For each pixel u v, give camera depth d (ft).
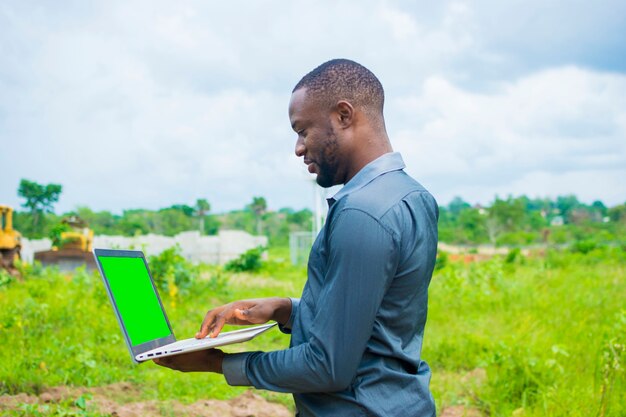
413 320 7.70
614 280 43.14
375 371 7.43
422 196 7.74
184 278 36.99
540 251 107.04
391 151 8.00
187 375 19.35
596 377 17.76
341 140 7.78
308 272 8.02
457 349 23.73
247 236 138.51
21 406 14.33
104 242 100.07
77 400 14.57
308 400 7.73
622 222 232.32
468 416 17.26
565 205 393.91
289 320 8.95
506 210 262.47
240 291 46.93
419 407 7.52
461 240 257.96
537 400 17.34
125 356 20.94
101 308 28.76
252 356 7.82
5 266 51.98
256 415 16.55
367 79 7.88
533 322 28.12
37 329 23.35
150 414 15.99
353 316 7.13
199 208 266.36
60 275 45.78
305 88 7.89
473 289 37.11
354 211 7.27
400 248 7.35
